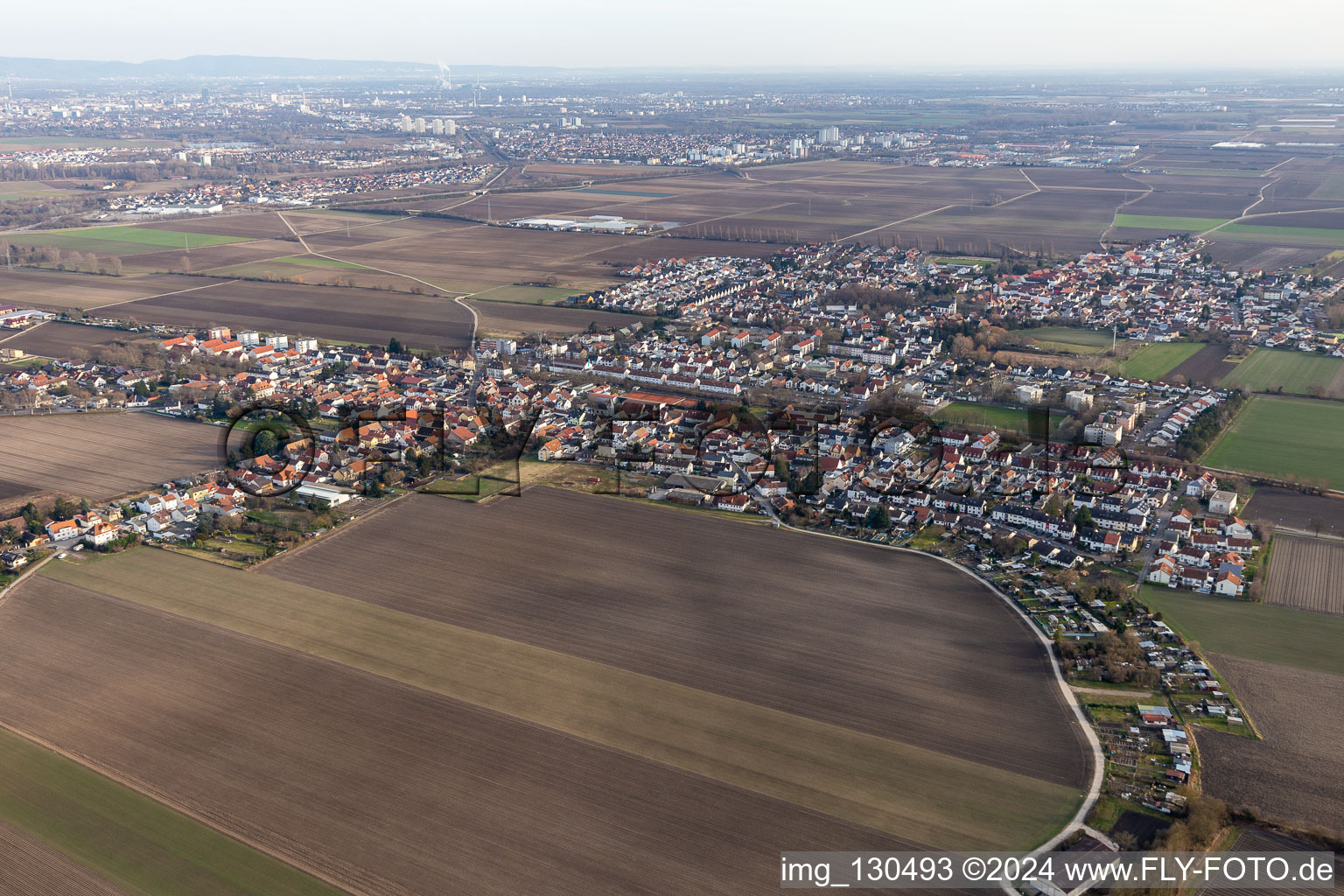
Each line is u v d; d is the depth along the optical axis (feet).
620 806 458.09
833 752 495.41
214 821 449.89
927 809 456.45
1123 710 528.63
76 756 493.77
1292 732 510.58
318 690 546.67
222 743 503.20
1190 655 579.48
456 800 461.37
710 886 412.57
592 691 545.44
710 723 518.37
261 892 410.11
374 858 427.33
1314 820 449.89
